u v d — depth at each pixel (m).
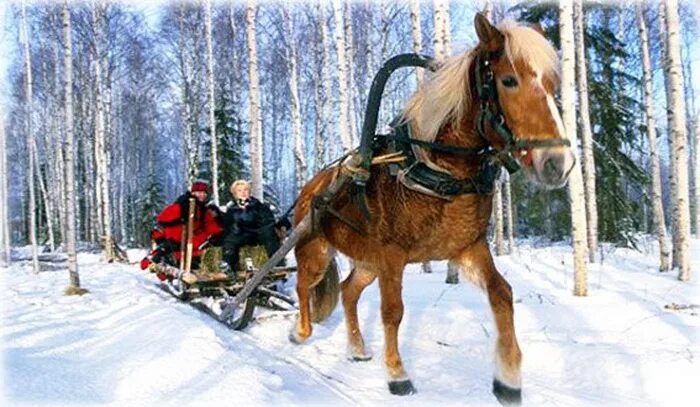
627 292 9.06
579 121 16.09
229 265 8.03
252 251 7.80
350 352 5.55
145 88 32.66
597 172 17.17
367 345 6.05
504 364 4.03
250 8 13.90
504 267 12.76
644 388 4.52
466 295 8.65
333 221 5.21
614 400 4.27
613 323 6.65
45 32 24.22
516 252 17.52
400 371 4.44
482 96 3.78
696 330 6.13
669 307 7.54
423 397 4.35
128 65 29.75
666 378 4.60
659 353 5.16
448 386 4.67
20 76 27.08
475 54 3.95
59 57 26.16
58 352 5.11
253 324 6.93
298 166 18.38
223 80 27.58
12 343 5.43
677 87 11.02
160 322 6.42
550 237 20.52
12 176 35.28
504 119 3.67
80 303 8.56
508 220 17.47
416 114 4.27
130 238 38.62
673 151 11.14
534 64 3.52
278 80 28.95
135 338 5.73
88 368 4.55
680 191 10.89
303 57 25.88
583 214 8.75
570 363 5.10
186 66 26.75
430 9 23.38
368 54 20.98
